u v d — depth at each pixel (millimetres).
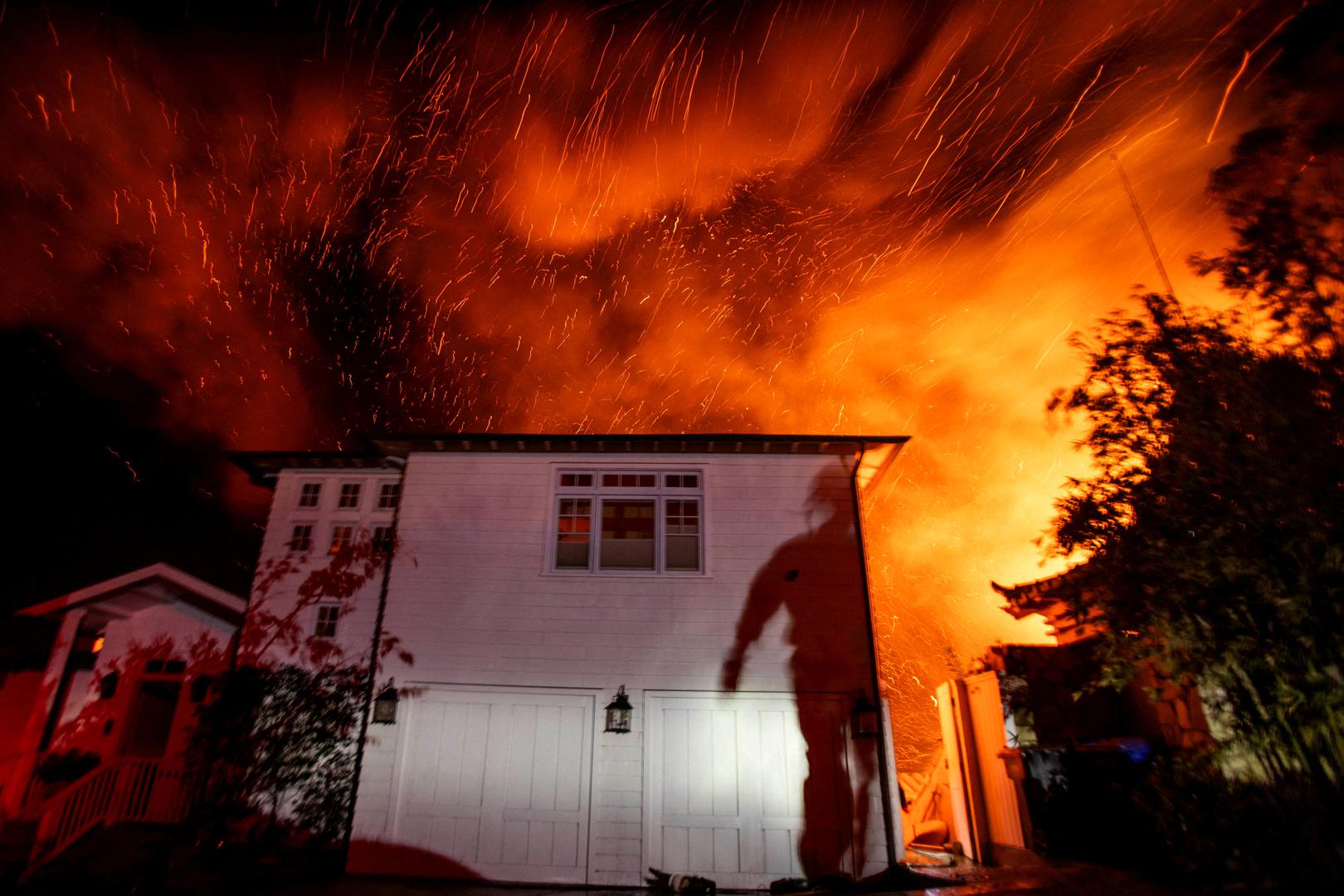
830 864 10070
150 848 10758
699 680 11031
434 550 11961
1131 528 7688
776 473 12172
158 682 13953
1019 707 10852
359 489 13859
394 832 10562
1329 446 6453
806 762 10578
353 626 12711
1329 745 6449
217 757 11367
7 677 15375
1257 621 6758
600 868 10188
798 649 11117
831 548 11656
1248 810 6895
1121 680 8055
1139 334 7715
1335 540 6320
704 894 9508
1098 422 8055
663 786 10539
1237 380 6898
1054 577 10445
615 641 11289
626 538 11984
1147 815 8453
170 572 13828
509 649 11352
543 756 10797
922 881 9281
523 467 12430
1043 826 9711
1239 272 7371
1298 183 7309
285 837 10953
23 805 12594
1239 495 6809
